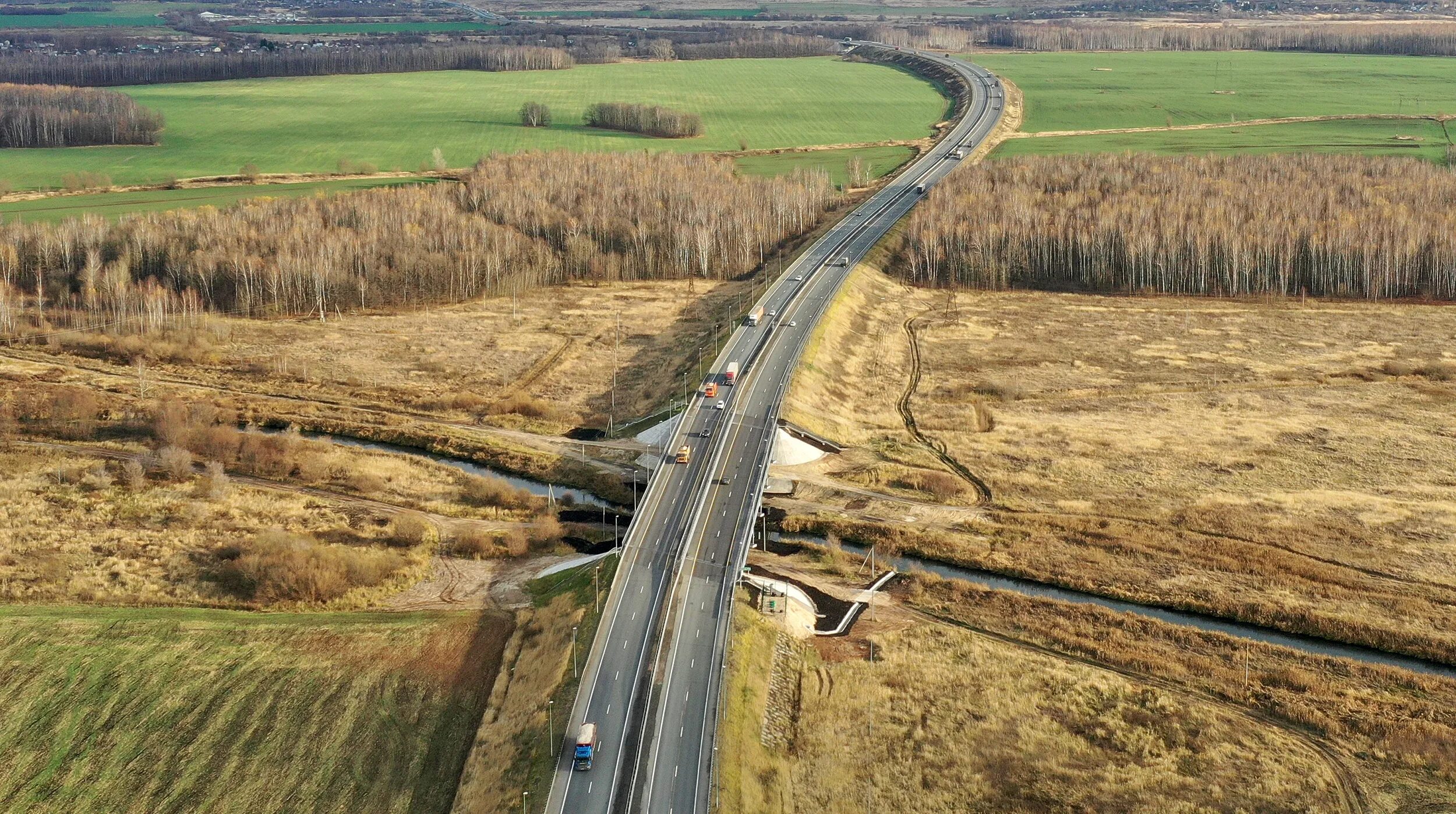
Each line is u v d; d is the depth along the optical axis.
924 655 142.88
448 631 145.38
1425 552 165.50
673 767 116.25
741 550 158.38
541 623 145.00
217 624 145.88
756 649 137.62
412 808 116.12
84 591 154.38
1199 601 154.88
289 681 134.38
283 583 155.12
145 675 135.50
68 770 121.88
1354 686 137.00
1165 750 126.25
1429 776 122.06
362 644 142.00
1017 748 126.50
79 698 131.88
